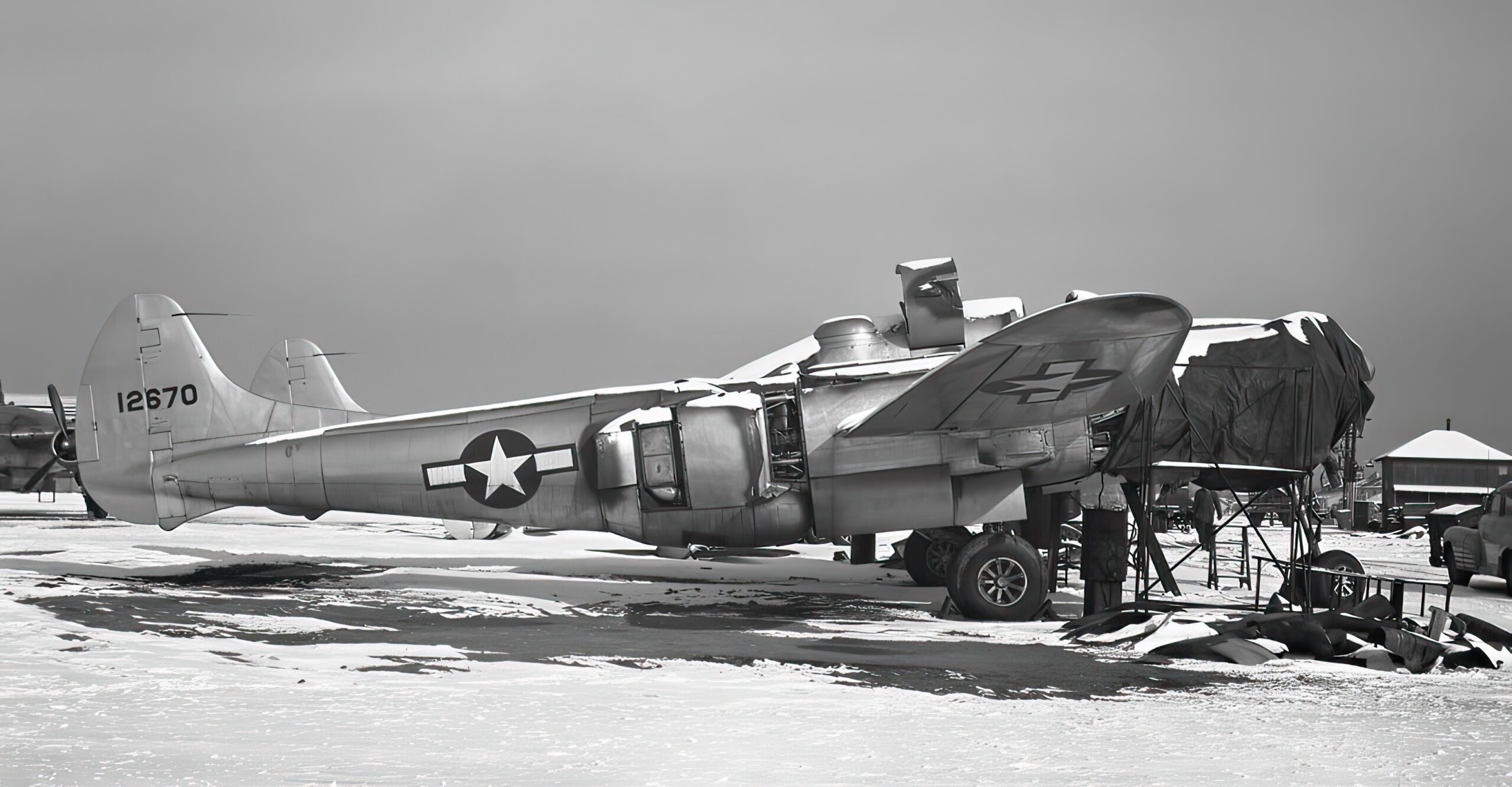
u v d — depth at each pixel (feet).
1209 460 38.47
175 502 41.78
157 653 22.29
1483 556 50.98
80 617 28.32
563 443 38.88
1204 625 27.20
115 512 42.16
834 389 37.73
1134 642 27.94
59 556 51.24
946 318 39.34
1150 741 16.33
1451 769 14.69
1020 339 30.32
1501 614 39.99
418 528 89.15
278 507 41.29
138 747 14.03
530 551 61.52
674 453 37.22
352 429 40.40
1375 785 13.69
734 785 12.98
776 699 19.34
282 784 12.35
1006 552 34.76
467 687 19.69
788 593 41.78
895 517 37.01
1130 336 30.48
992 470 36.99
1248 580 50.47
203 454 41.63
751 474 36.78
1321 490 45.91
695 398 38.60
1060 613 38.09
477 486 39.22
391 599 35.78
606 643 26.81
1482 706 20.13
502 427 39.29
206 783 12.30
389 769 13.24
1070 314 29.01
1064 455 37.65
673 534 37.81
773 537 37.68
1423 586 30.19
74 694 17.62
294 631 27.53
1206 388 38.63
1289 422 38.78
